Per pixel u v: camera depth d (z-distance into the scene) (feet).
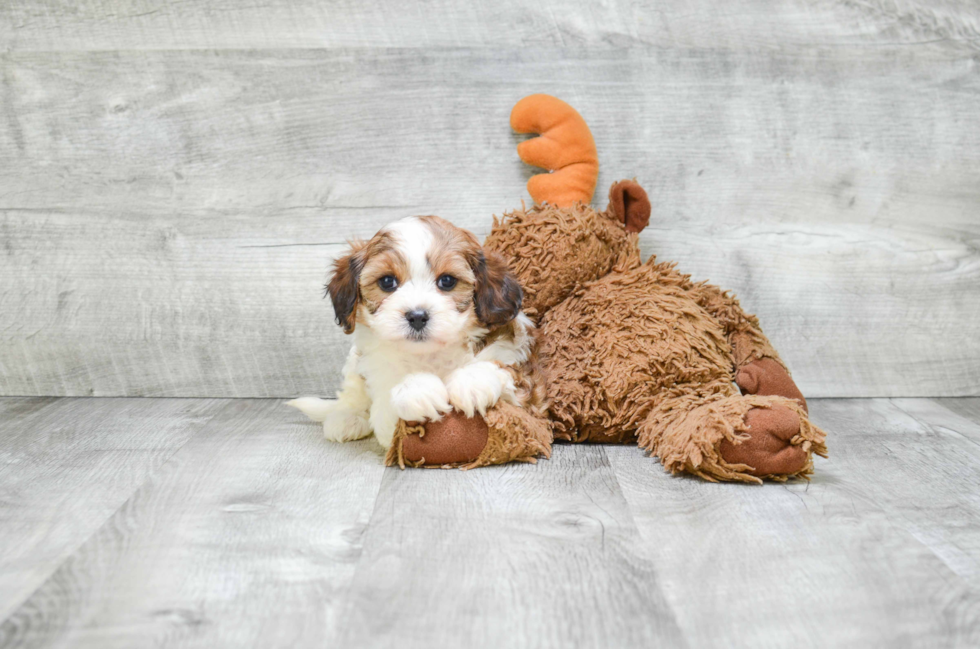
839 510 5.19
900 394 8.80
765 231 8.61
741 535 4.75
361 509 5.17
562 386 6.70
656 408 6.43
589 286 7.11
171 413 7.97
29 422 7.54
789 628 3.69
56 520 4.99
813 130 8.48
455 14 8.25
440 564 4.33
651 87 8.37
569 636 3.61
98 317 8.64
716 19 8.32
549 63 8.32
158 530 4.83
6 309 8.62
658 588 4.07
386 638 3.58
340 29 8.27
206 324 8.66
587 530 4.82
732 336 7.31
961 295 8.73
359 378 6.97
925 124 8.50
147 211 8.51
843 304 8.71
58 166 8.43
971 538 4.75
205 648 3.50
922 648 3.52
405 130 8.40
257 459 6.32
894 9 8.34
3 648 3.48
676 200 8.53
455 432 5.95
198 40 8.27
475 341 6.35
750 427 5.62
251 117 8.38
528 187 8.03
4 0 8.15
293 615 3.79
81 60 8.27
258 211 8.50
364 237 8.52
